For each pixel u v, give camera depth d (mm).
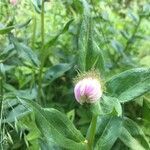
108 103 103
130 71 111
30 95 145
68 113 141
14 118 126
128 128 126
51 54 168
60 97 163
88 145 113
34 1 145
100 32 173
